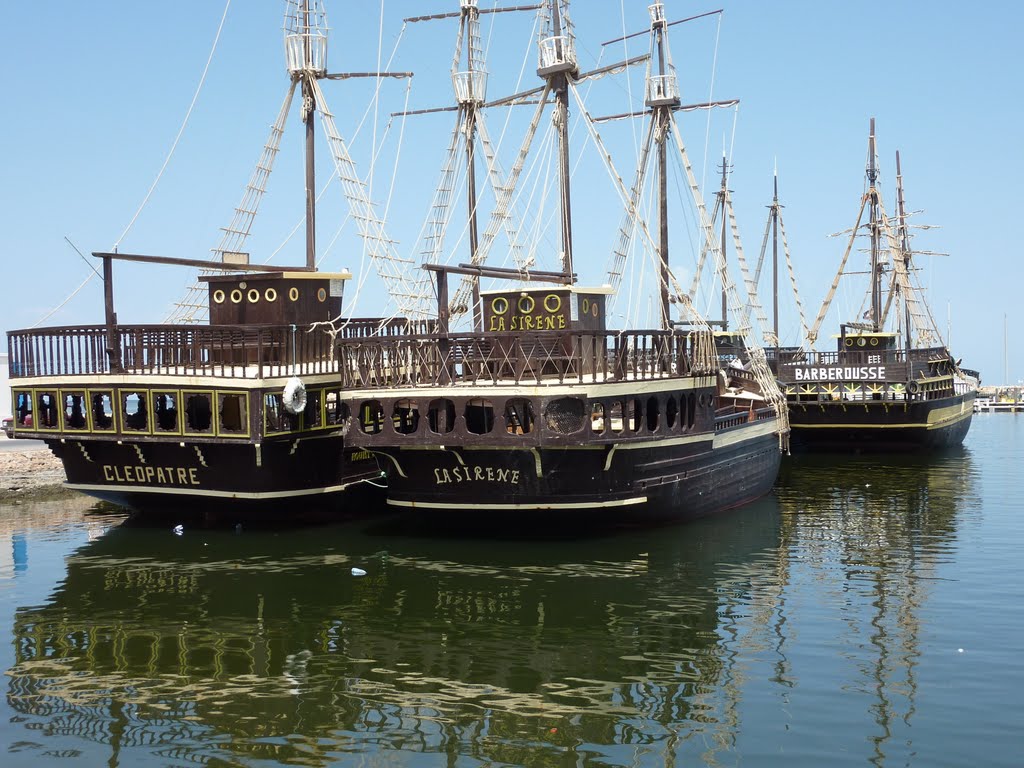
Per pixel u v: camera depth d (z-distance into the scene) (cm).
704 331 3334
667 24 4194
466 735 1579
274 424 3016
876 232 7019
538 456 2680
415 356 2827
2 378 6184
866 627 2095
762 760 1463
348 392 2844
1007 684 1739
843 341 6241
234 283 3481
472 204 4628
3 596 2456
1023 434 7475
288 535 3111
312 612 2262
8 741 1583
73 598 2423
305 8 3788
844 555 2828
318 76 3850
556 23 3656
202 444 3045
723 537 3078
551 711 1669
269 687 1794
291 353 3231
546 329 3136
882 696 1697
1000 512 3603
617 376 2775
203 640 2070
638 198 4356
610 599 2339
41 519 3528
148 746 1559
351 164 3797
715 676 1817
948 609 2223
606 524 3069
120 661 1948
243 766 1484
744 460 3719
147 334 3097
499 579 2528
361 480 3366
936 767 1428
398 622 2177
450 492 2848
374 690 1773
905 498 3988
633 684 1783
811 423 5662
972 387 7181
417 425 2809
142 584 2550
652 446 2933
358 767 1473
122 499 3384
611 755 1499
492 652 1967
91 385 3139
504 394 2655
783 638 2028
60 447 3297
